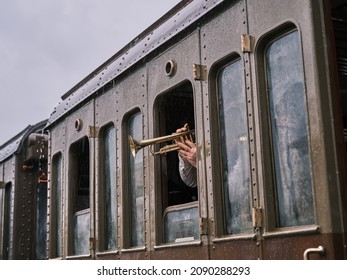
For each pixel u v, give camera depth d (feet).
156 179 13.51
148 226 13.65
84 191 18.90
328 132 9.00
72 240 18.21
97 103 16.94
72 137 18.53
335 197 8.80
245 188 10.80
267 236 9.90
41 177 23.54
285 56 10.14
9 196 24.27
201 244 11.60
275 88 10.30
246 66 10.76
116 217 15.30
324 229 8.80
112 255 15.24
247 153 10.75
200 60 12.12
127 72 15.14
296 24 9.64
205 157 11.71
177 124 14.34
